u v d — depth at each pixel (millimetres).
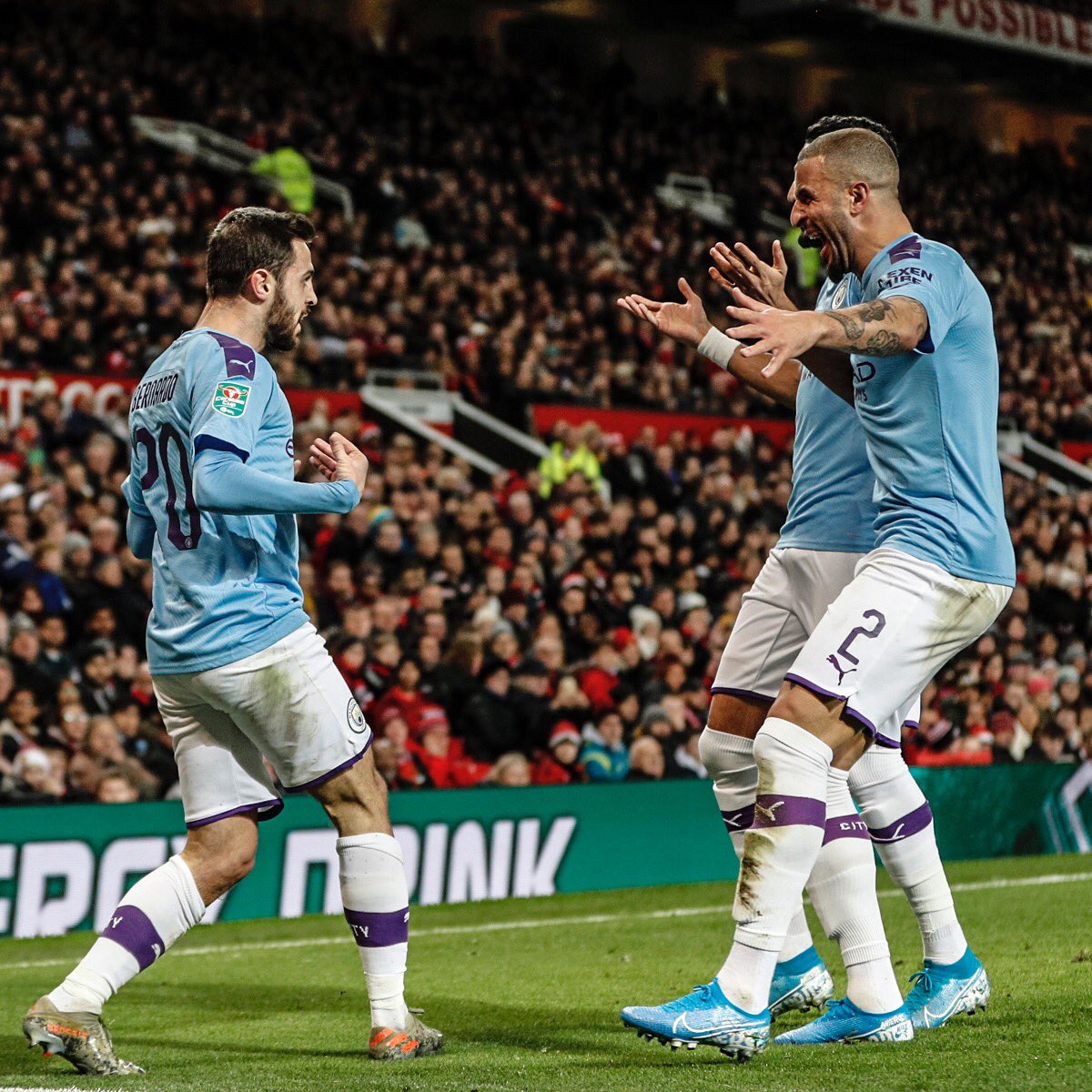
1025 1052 5883
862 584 6012
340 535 20391
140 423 6164
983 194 45250
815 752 5867
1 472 18875
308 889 14492
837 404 6926
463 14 44406
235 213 6348
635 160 40156
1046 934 10117
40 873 13234
